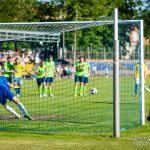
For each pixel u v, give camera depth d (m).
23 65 31.06
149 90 30.94
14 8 67.81
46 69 30.12
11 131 15.80
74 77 30.56
